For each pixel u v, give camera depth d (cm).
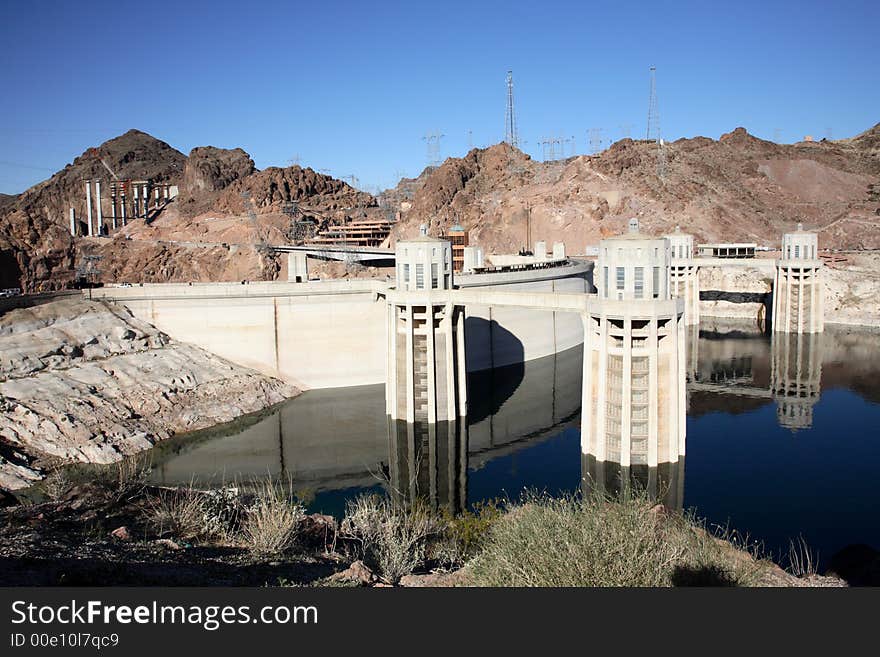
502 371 11912
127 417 8369
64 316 9525
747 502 6475
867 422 9069
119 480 5178
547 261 14275
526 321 12612
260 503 4731
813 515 6156
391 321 8975
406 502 6694
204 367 9944
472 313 11562
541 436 8744
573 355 13200
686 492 6750
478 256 13350
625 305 6606
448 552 4041
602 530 2562
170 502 4691
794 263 15025
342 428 9031
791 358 13238
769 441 8356
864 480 7000
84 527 4000
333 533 4406
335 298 10719
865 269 17550
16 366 8438
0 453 6875
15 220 18475
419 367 8825
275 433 8812
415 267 8662
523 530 2770
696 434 8706
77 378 8656
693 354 13850
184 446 8312
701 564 2733
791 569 4706
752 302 18400
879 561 3725
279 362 10569
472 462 7888
